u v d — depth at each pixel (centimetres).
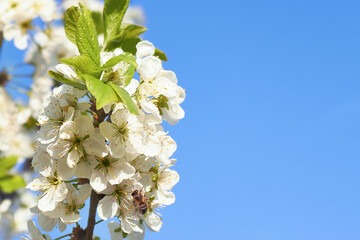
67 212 41
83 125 41
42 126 41
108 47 44
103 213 41
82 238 42
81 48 40
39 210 42
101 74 41
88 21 41
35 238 41
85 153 41
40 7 40
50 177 42
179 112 44
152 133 42
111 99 39
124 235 44
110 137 41
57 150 41
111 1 43
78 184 42
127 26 44
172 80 43
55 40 40
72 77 41
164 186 44
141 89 42
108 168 41
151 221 44
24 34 40
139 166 42
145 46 43
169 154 43
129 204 42
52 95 42
